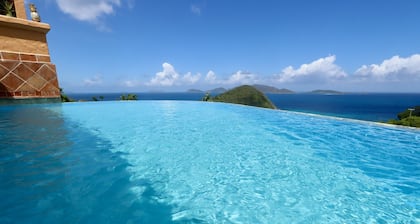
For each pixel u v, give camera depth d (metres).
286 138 4.79
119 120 6.45
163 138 4.57
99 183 2.35
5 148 3.23
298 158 3.49
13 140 3.62
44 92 7.93
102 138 4.26
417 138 4.70
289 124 6.44
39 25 7.52
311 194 2.35
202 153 3.64
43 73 7.86
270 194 2.33
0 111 6.22
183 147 3.96
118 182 2.41
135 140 4.30
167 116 7.70
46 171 2.54
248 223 1.84
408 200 2.25
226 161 3.30
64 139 3.90
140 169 2.85
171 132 5.15
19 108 6.84
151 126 5.78
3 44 6.78
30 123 4.97
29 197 1.97
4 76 6.84
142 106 10.84
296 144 4.32
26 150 3.19
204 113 8.66
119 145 3.87
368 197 2.30
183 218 1.87
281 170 2.98
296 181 2.65
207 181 2.59
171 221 1.81
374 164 3.26
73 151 3.30
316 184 2.58
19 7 7.51
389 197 2.30
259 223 1.84
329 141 4.55
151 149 3.77
